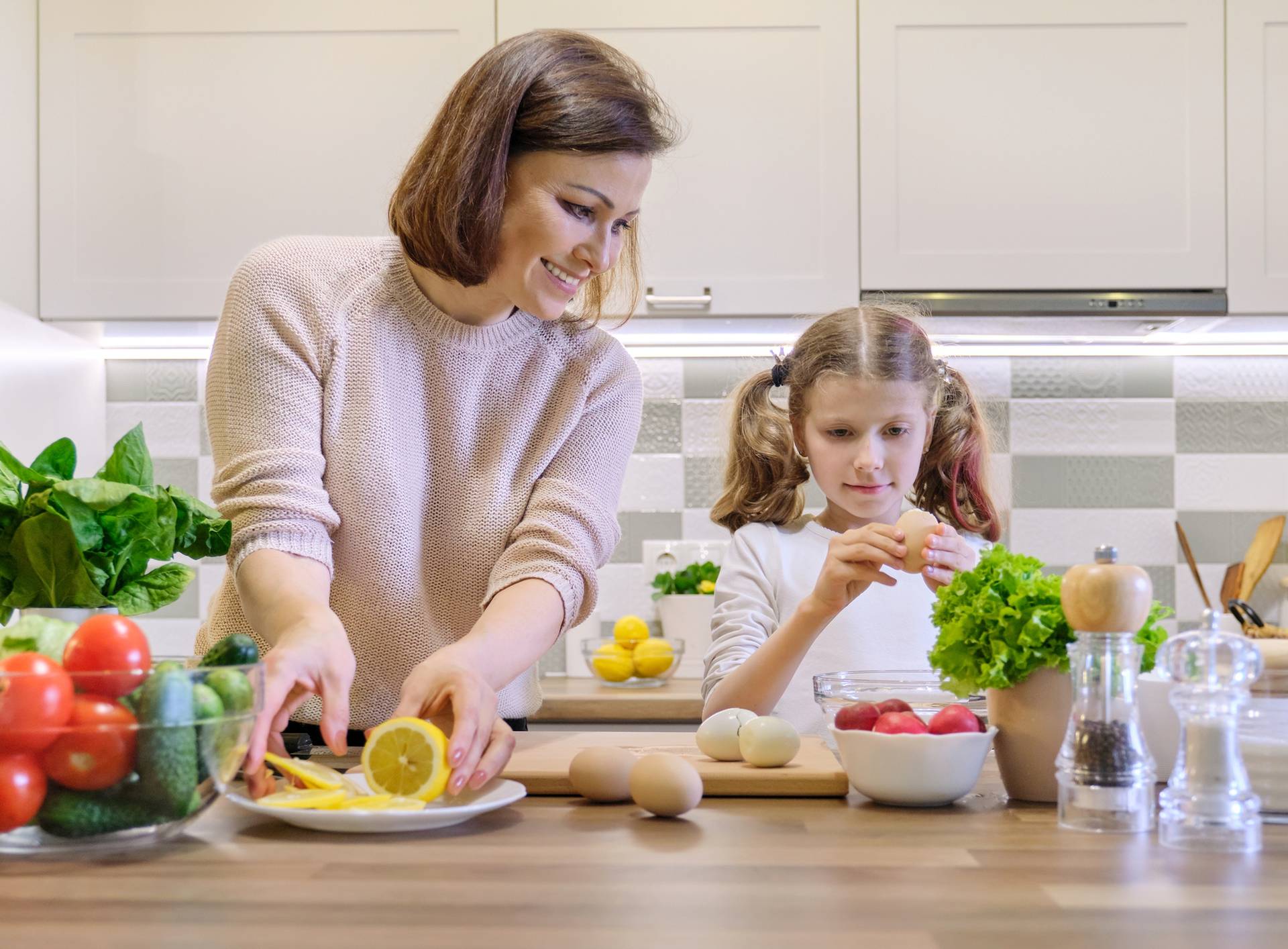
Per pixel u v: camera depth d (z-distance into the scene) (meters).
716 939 0.63
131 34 2.39
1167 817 0.85
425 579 1.38
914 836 0.88
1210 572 2.73
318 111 2.38
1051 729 1.00
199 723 0.82
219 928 0.65
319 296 1.33
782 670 1.44
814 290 2.36
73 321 2.42
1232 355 2.73
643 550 2.76
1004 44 2.36
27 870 0.78
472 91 1.20
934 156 2.36
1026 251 2.36
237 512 1.25
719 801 1.03
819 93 2.37
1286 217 2.35
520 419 1.38
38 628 0.88
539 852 0.83
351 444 1.31
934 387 1.84
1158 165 2.35
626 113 1.19
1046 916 0.68
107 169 2.39
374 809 0.88
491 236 1.21
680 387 2.78
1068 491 2.75
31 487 1.16
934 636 1.81
